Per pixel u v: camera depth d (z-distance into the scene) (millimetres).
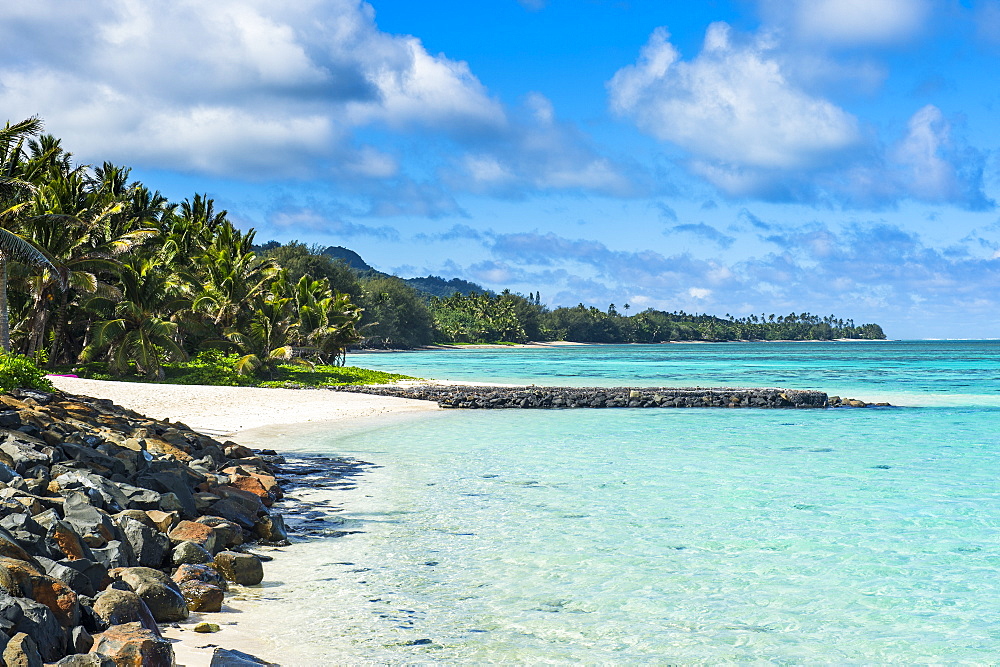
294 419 31062
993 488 17172
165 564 9703
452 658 7496
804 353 180125
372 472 18703
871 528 13375
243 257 59719
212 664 6461
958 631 8617
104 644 6328
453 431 28219
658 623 8672
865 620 8930
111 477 12711
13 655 5465
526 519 13734
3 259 38812
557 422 32000
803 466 20250
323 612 8758
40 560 7719
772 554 11648
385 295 165875
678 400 40781
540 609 9062
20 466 11938
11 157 43656
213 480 13914
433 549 11656
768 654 7867
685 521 13734
